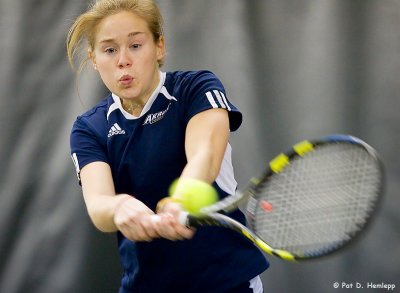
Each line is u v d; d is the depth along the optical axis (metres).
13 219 15.12
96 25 8.50
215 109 8.35
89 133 9.00
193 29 15.32
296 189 7.83
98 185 8.60
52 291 14.80
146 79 8.45
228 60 15.00
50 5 15.92
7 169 15.29
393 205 13.73
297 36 14.83
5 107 15.51
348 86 14.38
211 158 7.92
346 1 14.73
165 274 8.83
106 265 14.73
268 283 14.08
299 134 14.40
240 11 15.16
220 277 8.73
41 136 15.34
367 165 7.26
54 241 14.93
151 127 8.66
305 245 7.61
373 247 13.73
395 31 14.40
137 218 7.34
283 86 14.67
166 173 8.64
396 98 14.13
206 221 7.41
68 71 15.53
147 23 8.49
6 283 14.98
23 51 15.75
